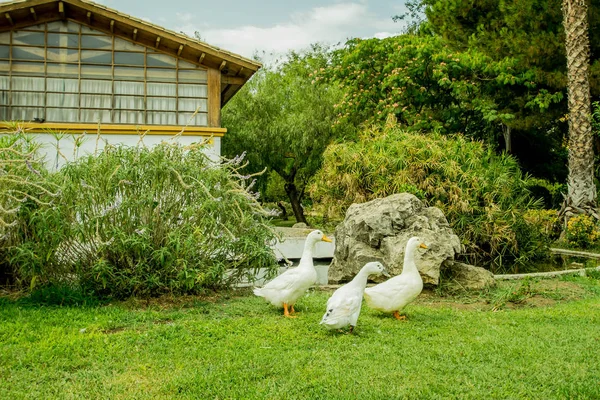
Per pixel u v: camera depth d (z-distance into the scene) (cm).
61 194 788
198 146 870
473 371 532
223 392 474
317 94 2488
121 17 1529
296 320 714
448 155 1259
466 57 1900
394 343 624
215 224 830
